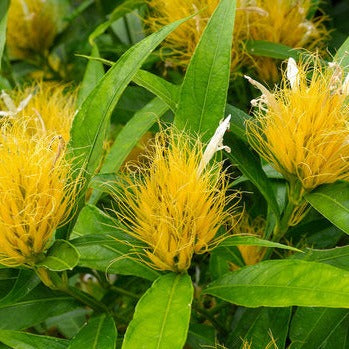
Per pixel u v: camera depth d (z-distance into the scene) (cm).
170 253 38
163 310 35
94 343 39
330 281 35
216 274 52
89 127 42
